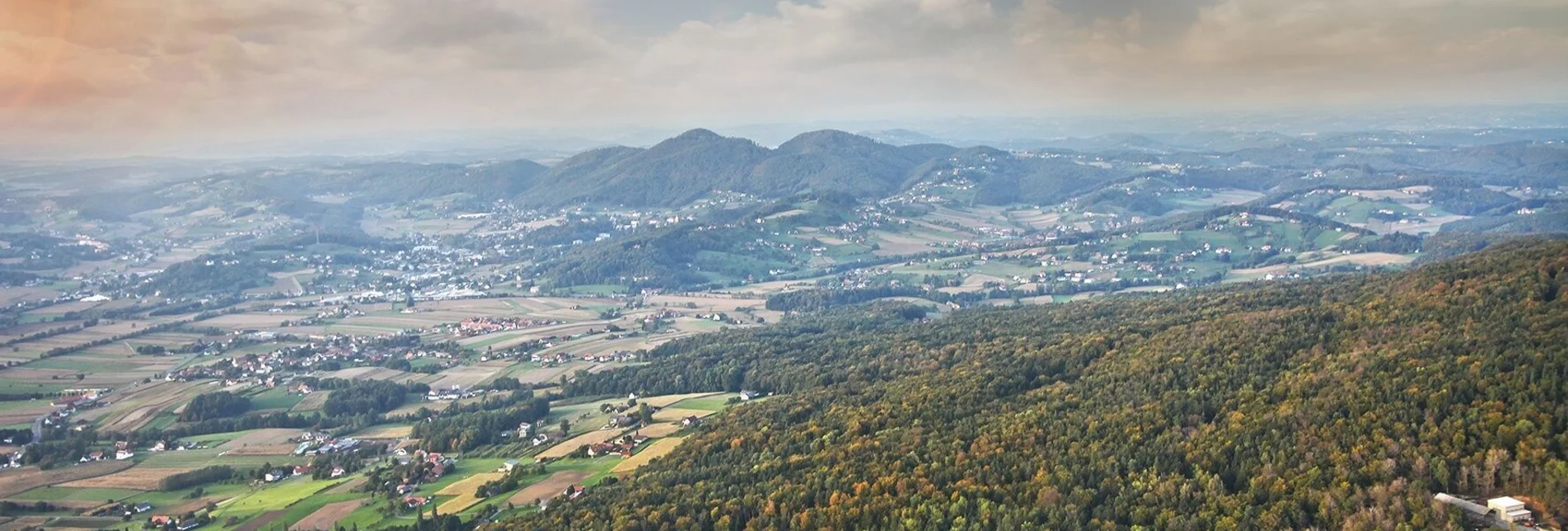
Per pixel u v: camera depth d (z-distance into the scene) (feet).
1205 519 383.24
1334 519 361.10
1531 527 330.13
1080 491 424.05
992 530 414.00
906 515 436.76
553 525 513.04
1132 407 528.22
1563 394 396.98
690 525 469.16
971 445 513.86
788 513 465.47
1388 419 421.59
